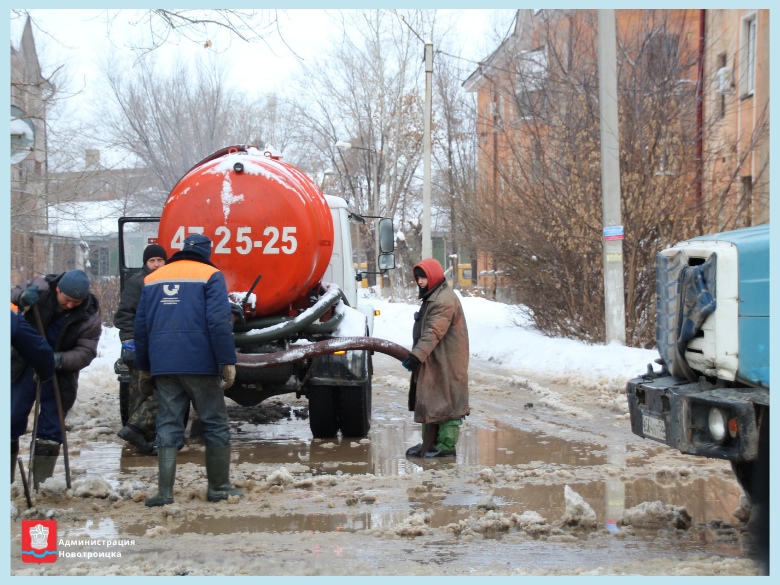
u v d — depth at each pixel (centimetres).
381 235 1220
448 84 4178
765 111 1772
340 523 618
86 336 716
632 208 1714
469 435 973
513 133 2112
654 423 588
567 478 746
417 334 863
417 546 560
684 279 565
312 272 921
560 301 1911
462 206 2206
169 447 677
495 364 1748
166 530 596
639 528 595
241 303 891
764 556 527
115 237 3525
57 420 712
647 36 1905
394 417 1133
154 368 676
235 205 901
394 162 4744
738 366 532
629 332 1725
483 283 3662
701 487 706
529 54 2328
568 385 1383
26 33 1812
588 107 1816
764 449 520
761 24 2125
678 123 1758
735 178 1717
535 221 1855
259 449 917
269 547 559
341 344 899
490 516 612
